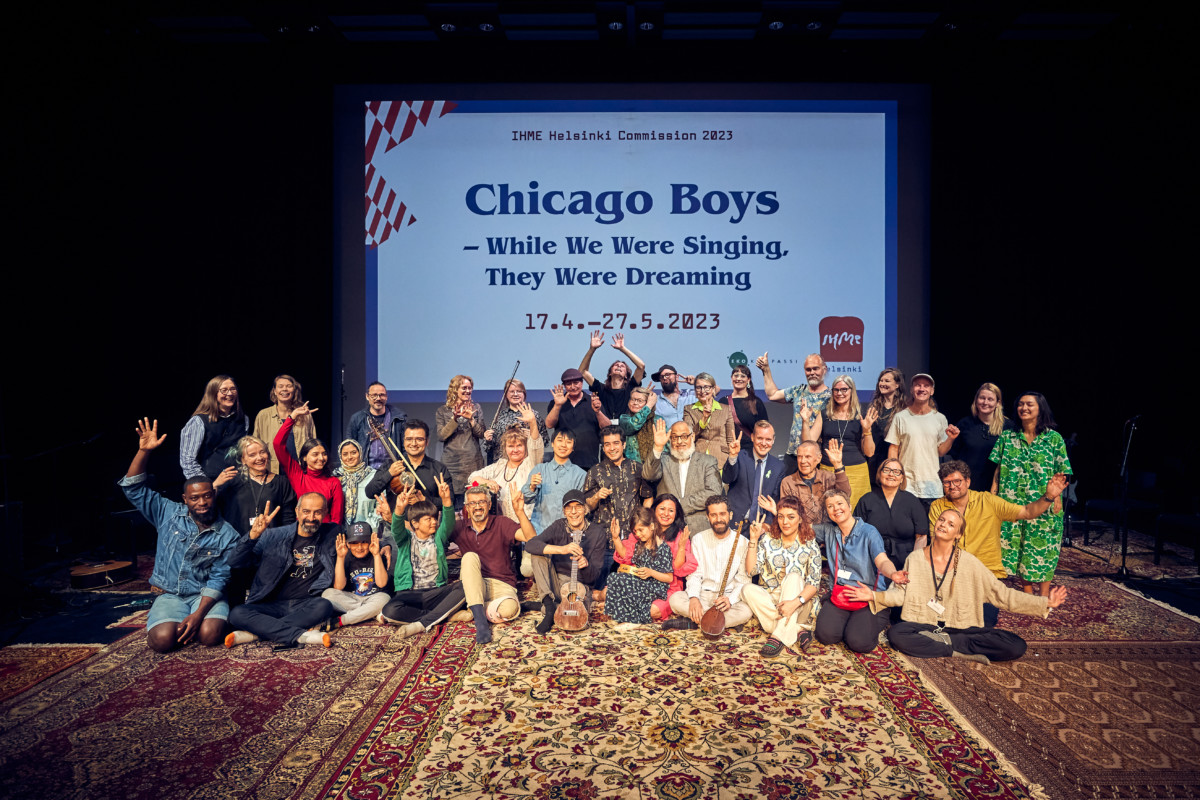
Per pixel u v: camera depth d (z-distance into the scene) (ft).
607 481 15.88
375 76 24.30
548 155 24.29
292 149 24.06
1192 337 22.38
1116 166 23.11
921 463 17.10
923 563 13.20
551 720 10.44
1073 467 23.82
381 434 18.65
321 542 14.64
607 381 21.72
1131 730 10.19
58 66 22.40
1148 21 21.02
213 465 16.40
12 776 9.02
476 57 24.16
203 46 23.17
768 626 13.65
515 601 14.42
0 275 22.86
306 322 24.17
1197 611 15.12
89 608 15.39
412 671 12.12
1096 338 23.61
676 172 24.29
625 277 24.30
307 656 12.75
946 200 23.98
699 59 24.08
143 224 24.00
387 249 24.38
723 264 24.29
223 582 13.55
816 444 15.90
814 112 24.21
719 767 9.23
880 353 24.30
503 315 24.34
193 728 10.23
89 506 19.65
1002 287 23.97
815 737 9.96
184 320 24.26
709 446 18.25
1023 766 9.27
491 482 17.16
